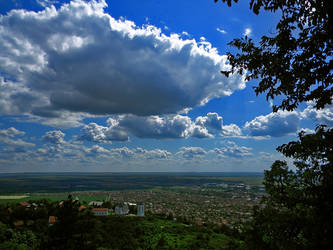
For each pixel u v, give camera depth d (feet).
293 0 24.38
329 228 23.30
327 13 22.58
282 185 30.27
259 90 30.27
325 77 25.81
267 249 27.66
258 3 25.29
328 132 25.61
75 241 64.75
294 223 26.27
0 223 212.23
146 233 258.57
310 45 24.71
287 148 28.53
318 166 26.53
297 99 28.89
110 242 193.88
